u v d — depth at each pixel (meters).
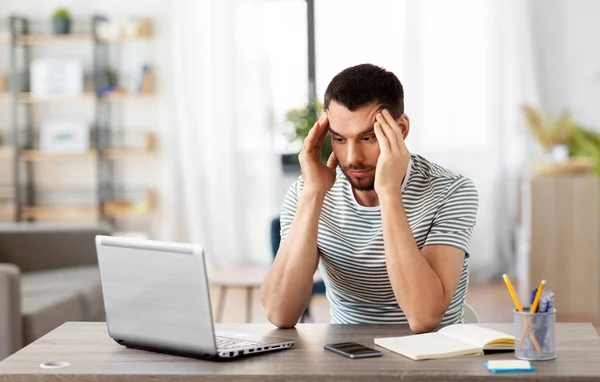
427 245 2.22
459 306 2.37
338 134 2.18
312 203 2.26
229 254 6.99
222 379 1.75
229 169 6.95
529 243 5.56
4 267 3.57
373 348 1.94
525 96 6.70
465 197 2.28
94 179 7.09
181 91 6.93
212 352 1.83
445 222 2.24
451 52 6.73
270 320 2.23
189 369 1.79
